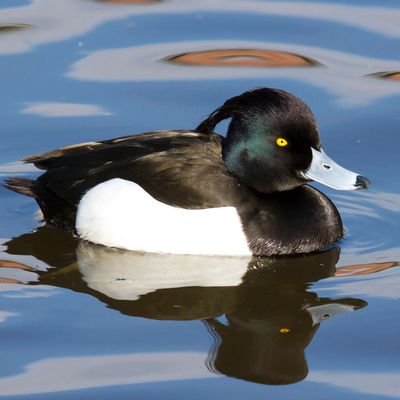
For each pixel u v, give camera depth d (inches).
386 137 528.1
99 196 429.7
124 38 610.5
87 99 554.6
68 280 407.8
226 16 637.9
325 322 378.9
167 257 427.8
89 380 337.7
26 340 361.1
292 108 422.6
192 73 581.3
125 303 389.7
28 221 458.3
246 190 430.3
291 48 602.2
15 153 509.4
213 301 394.9
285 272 419.2
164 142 438.3
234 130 430.6
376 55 593.6
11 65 580.1
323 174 424.8
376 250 436.1
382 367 347.6
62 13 636.1
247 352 359.6
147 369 345.1
